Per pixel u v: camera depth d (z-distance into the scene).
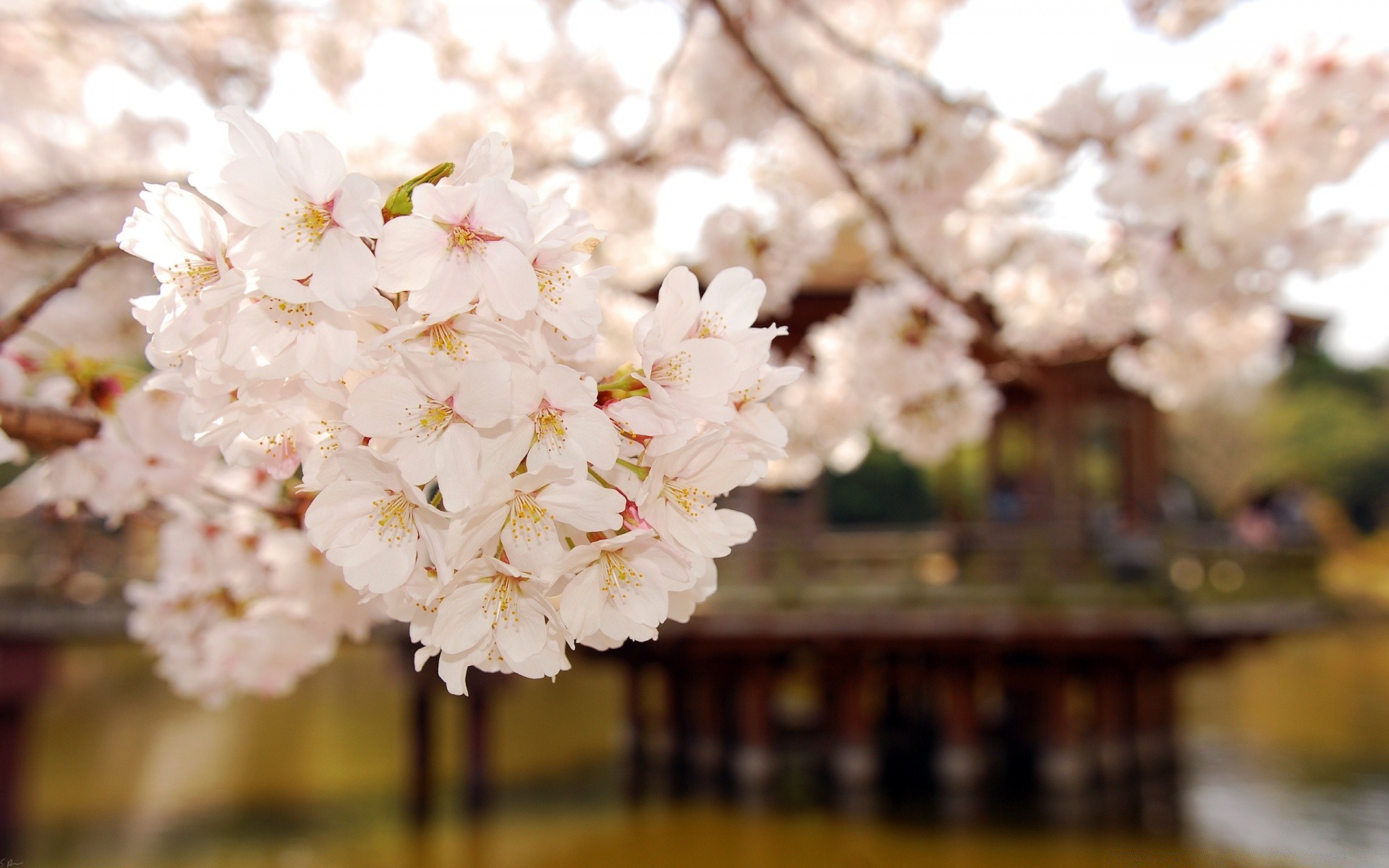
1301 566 12.71
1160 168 2.95
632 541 1.09
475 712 11.50
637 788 12.82
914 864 9.93
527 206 1.04
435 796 12.34
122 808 11.62
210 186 0.99
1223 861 9.77
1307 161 2.89
